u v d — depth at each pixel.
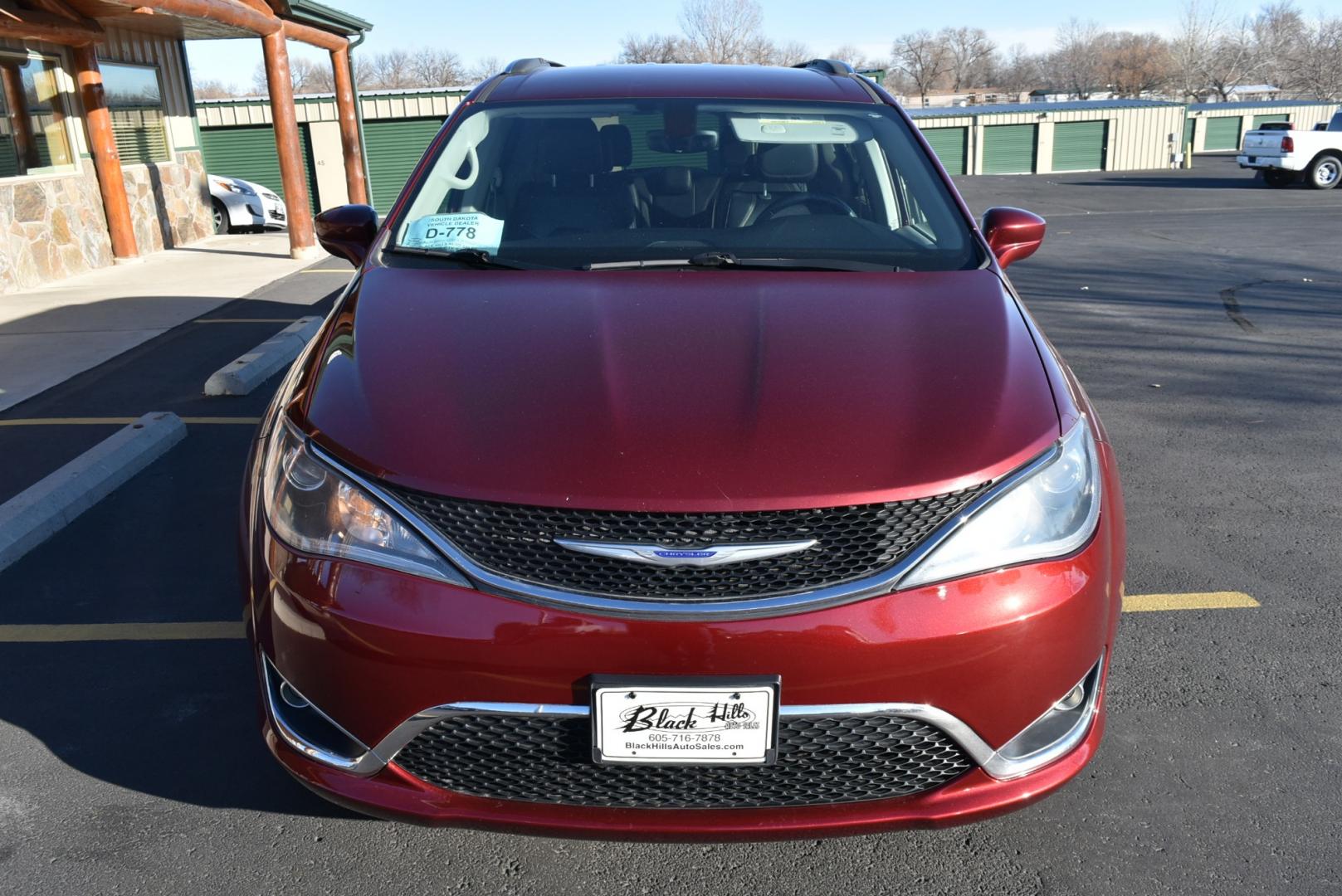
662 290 2.49
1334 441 4.96
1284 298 9.06
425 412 1.98
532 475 1.83
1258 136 23.36
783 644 1.76
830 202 3.03
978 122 36.72
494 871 2.17
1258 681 2.85
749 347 2.19
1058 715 2.00
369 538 1.85
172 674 2.89
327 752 1.95
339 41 14.10
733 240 2.85
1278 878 2.13
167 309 8.20
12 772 2.46
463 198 3.03
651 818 1.87
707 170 3.09
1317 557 3.65
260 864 2.18
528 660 1.78
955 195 3.05
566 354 2.16
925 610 1.79
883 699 1.80
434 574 1.81
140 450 4.53
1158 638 3.09
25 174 9.50
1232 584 3.44
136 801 2.37
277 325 7.53
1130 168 37.50
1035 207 19.75
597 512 1.79
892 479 1.82
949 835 2.28
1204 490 4.31
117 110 11.65
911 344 2.21
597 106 3.28
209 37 12.94
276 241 13.41
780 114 3.28
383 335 2.28
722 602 1.77
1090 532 1.96
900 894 2.11
